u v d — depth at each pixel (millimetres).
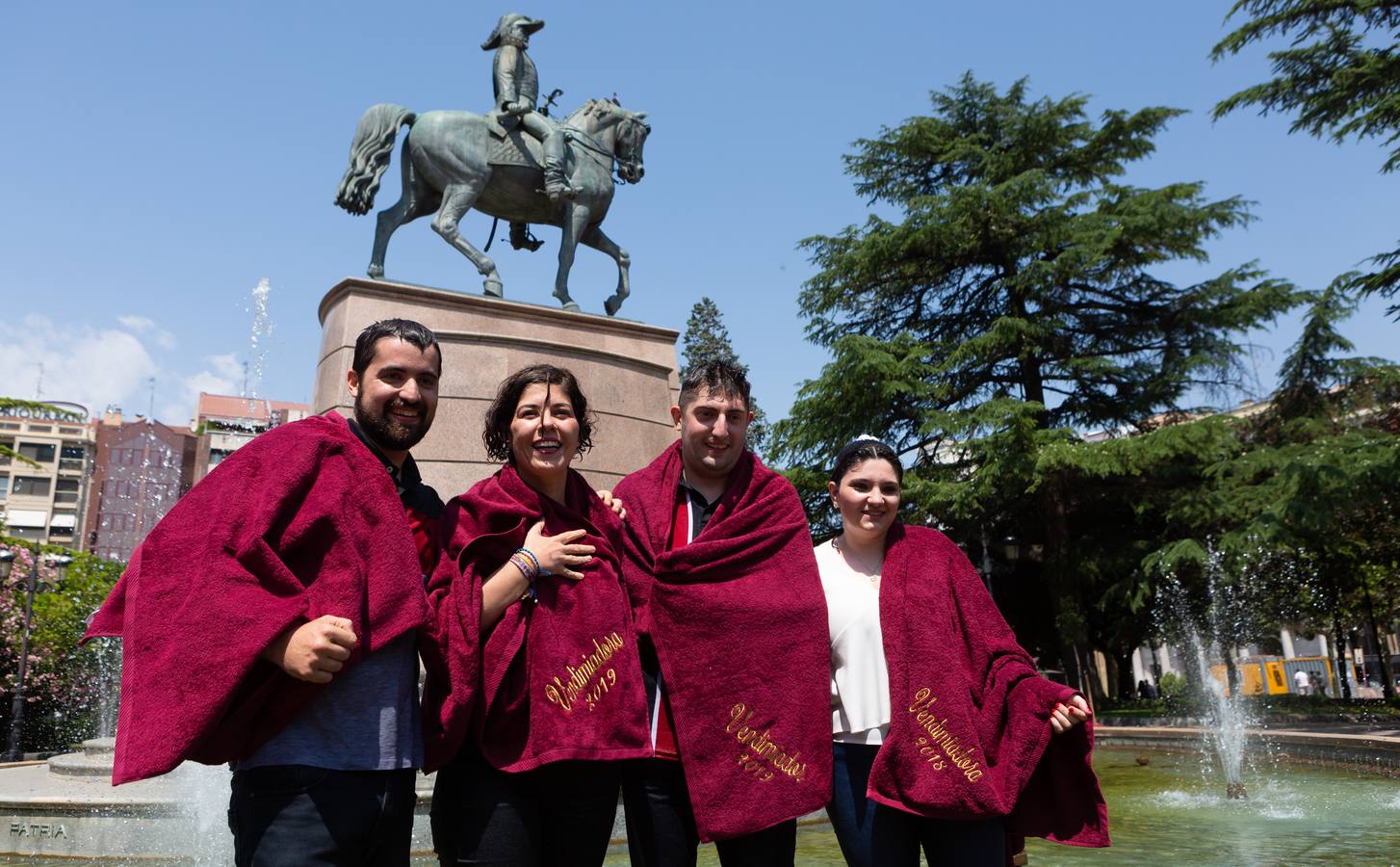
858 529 2822
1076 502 21969
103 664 14172
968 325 24219
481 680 2277
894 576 2742
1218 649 21344
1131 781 8398
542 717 2273
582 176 9000
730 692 2480
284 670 1999
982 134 23734
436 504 2555
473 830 2229
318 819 1967
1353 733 11500
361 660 2096
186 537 2012
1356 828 5543
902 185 24891
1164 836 5379
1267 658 31312
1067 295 23016
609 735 2318
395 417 2404
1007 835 2682
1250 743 11039
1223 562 18719
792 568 2643
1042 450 18984
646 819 2494
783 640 2537
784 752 2459
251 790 1998
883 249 22719
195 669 1860
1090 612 22297
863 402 21703
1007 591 23766
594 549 2492
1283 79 15102
